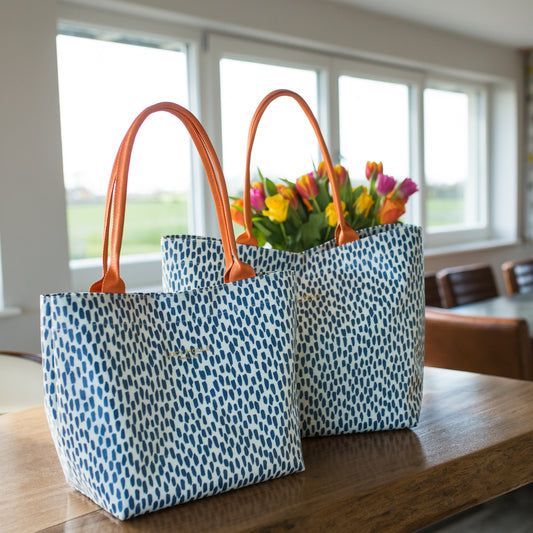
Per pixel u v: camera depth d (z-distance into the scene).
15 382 1.23
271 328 0.63
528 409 0.83
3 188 2.25
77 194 2.61
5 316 2.25
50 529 0.55
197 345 0.60
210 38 2.94
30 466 0.71
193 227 2.99
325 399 0.74
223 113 3.03
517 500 0.77
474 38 4.32
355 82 3.74
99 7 2.56
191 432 0.59
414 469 0.64
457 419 0.80
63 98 2.55
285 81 3.32
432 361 1.81
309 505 0.57
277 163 3.25
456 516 0.73
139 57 2.78
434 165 4.50
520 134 4.92
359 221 0.88
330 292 0.73
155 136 2.83
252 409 0.62
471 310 2.44
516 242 4.88
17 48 2.25
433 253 4.11
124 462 0.55
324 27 3.32
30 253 2.32
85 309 0.56
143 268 2.83
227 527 0.54
